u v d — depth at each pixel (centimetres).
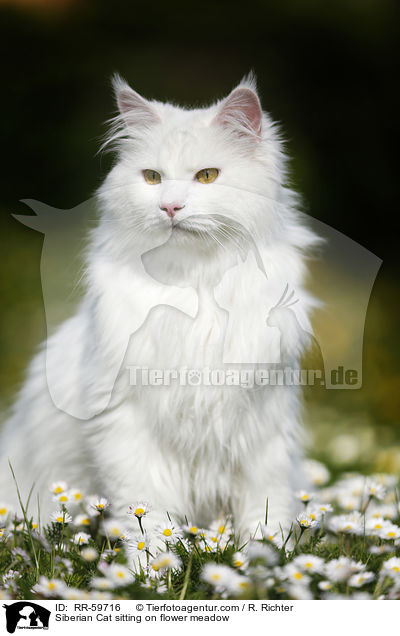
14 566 291
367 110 1034
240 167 306
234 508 338
